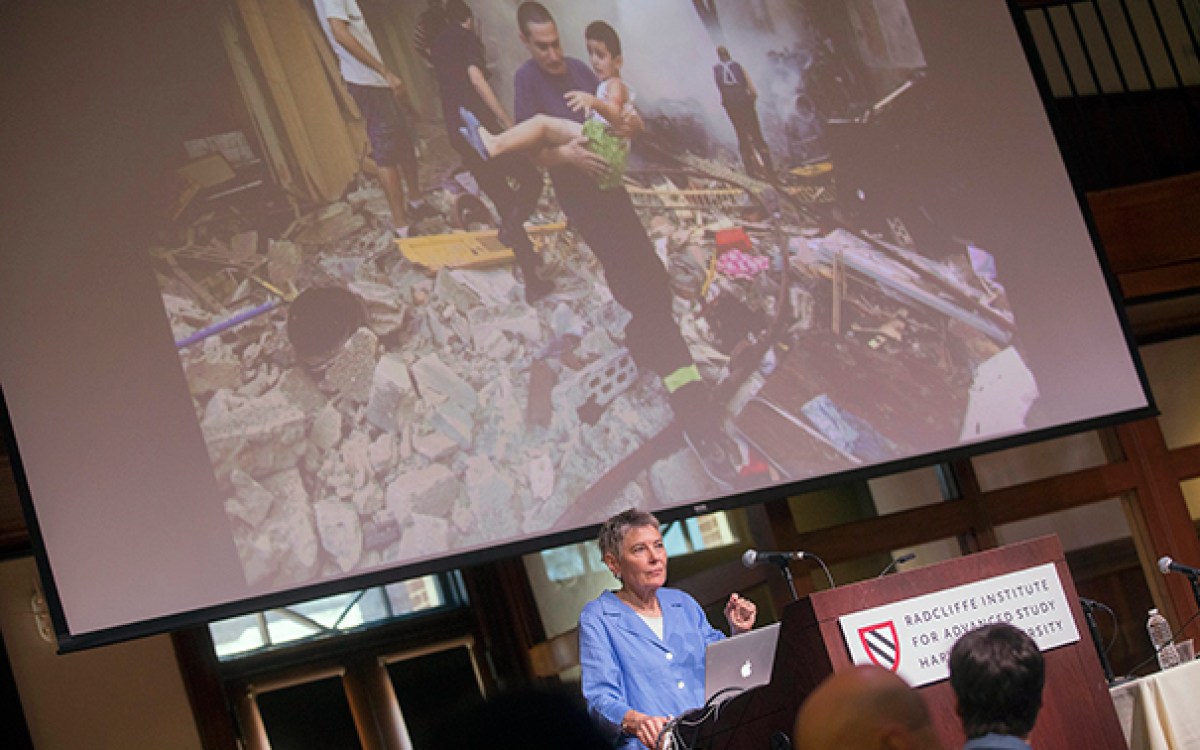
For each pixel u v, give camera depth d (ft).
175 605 14.12
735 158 18.74
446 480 15.76
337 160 16.26
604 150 17.89
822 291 18.63
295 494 14.96
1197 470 23.21
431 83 17.10
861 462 18.07
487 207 16.94
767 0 19.71
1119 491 22.66
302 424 15.23
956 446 18.72
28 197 14.66
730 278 18.11
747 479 17.35
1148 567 22.84
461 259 16.60
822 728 5.95
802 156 19.17
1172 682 11.81
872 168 19.57
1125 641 22.38
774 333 18.13
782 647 9.92
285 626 21.18
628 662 11.69
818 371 18.22
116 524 14.10
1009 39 21.18
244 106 15.93
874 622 9.86
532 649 22.80
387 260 16.19
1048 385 19.60
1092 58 26.68
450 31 17.42
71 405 14.25
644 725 10.39
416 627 22.21
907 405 18.60
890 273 19.15
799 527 21.40
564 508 16.30
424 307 16.22
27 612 18.37
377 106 16.69
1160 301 22.41
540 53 17.90
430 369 16.03
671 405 17.21
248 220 15.58
